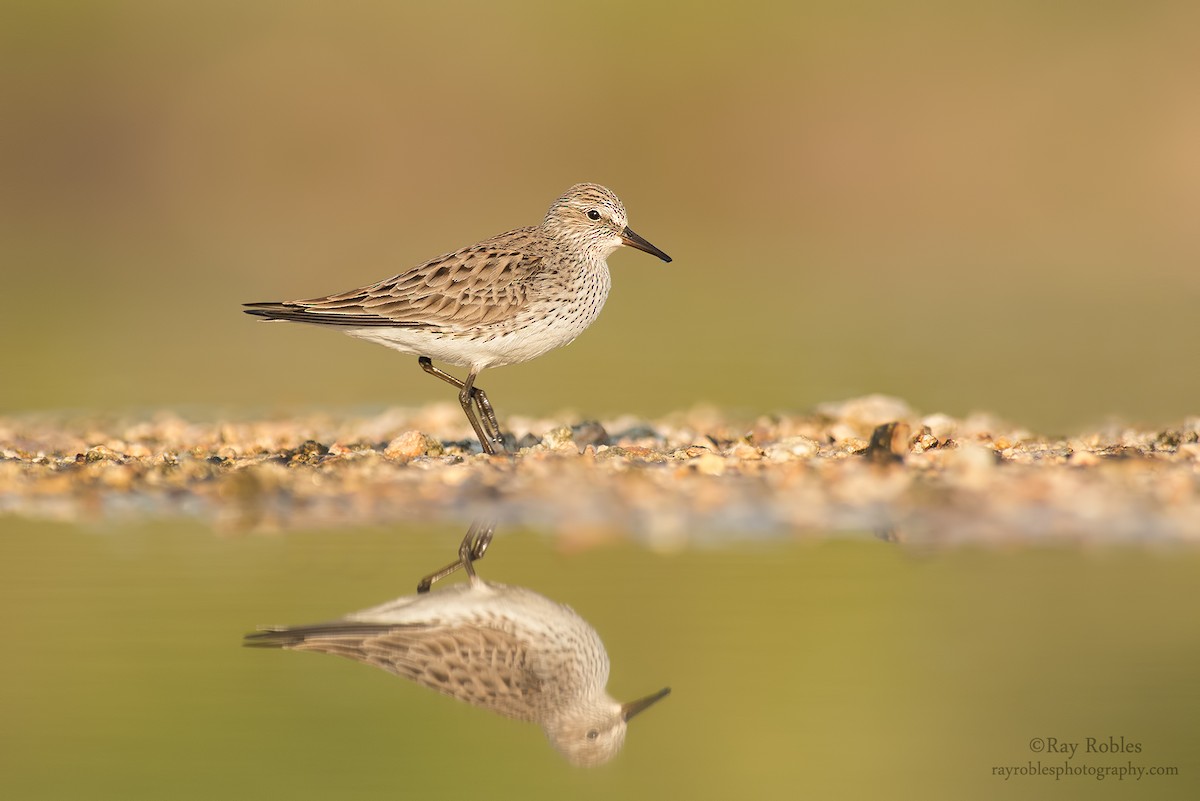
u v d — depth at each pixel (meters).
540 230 13.47
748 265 32.91
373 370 21.98
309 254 32.91
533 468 11.79
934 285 29.50
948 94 39.09
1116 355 21.34
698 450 12.49
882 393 18.25
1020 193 37.78
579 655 8.55
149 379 20.47
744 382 19.42
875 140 38.88
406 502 11.09
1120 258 32.44
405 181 39.38
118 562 9.93
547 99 39.78
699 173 38.94
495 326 12.70
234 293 28.92
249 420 16.64
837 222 37.75
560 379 20.09
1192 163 36.97
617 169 39.09
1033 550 9.88
